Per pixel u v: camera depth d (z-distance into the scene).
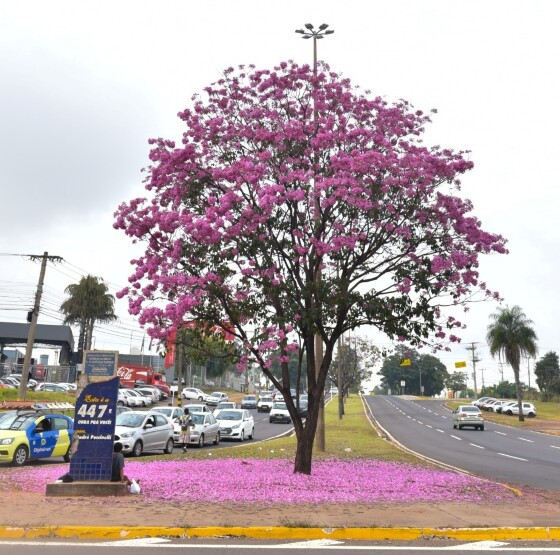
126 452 20.75
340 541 8.45
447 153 14.93
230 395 92.69
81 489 11.41
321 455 21.12
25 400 38.00
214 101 15.73
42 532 8.47
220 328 15.05
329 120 14.65
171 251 13.98
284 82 15.50
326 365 15.45
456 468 19.56
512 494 12.91
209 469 16.02
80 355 60.47
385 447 25.08
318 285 13.23
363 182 13.86
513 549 8.12
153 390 59.34
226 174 13.86
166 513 9.62
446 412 66.25
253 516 9.51
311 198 14.02
